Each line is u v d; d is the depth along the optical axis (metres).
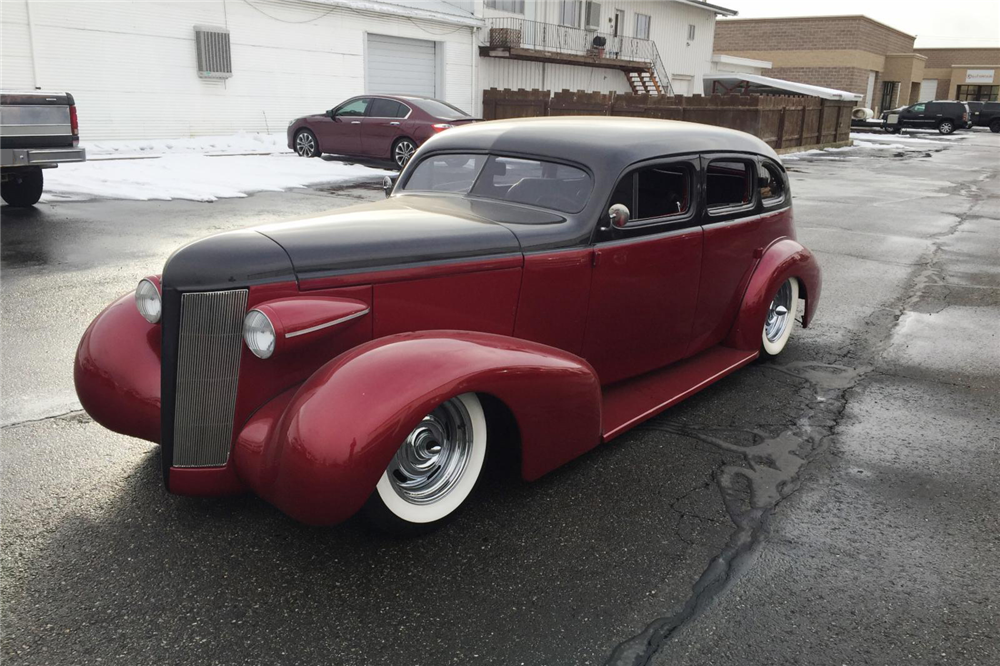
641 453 3.61
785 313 5.01
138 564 2.63
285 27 19.98
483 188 3.77
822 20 47.31
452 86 25.08
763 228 4.58
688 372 4.24
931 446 3.79
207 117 18.91
